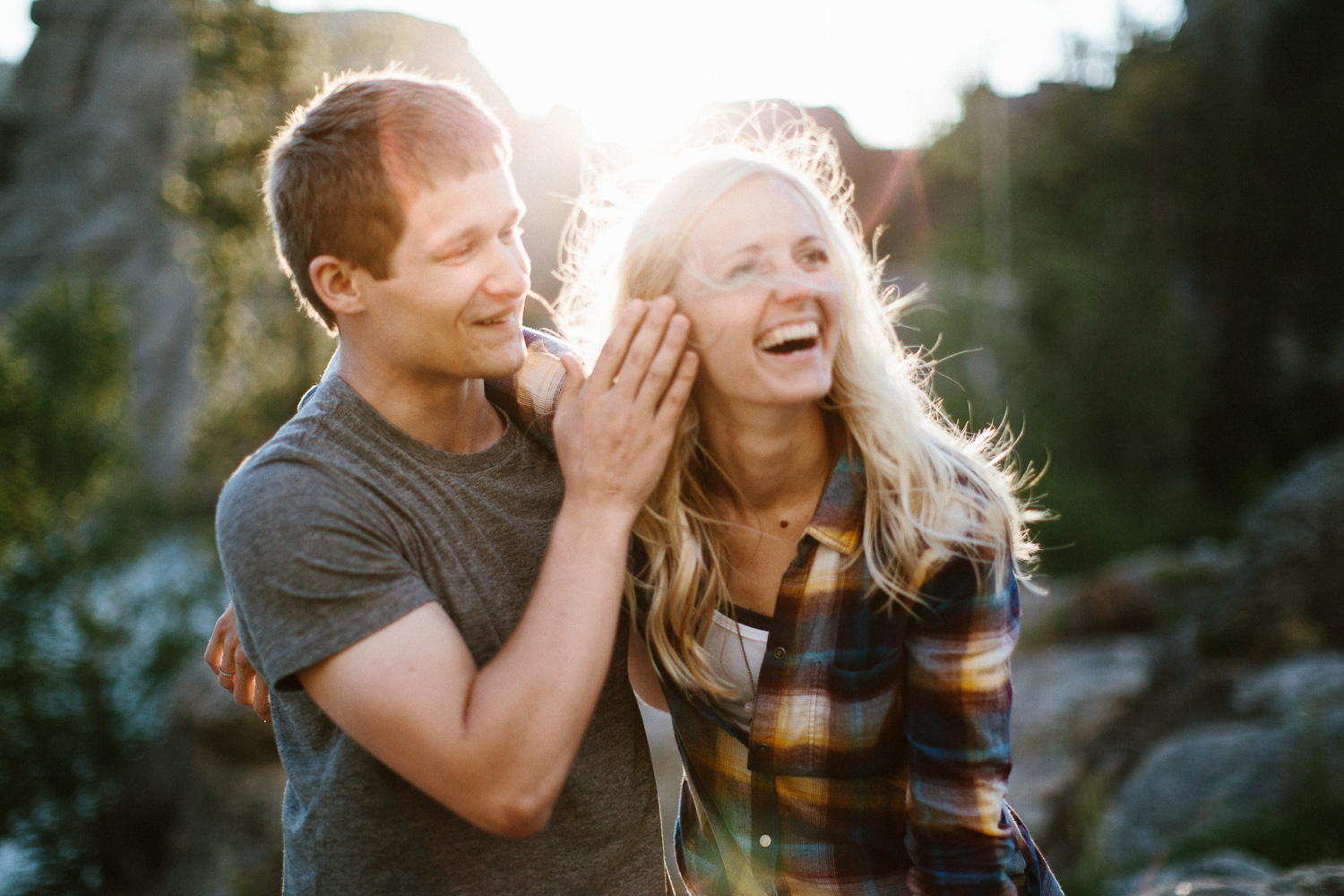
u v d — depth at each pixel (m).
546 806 1.22
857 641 1.48
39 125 28.12
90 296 12.73
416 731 1.20
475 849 1.38
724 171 1.42
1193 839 4.68
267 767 7.49
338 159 1.32
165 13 29.03
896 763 1.57
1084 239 17.25
